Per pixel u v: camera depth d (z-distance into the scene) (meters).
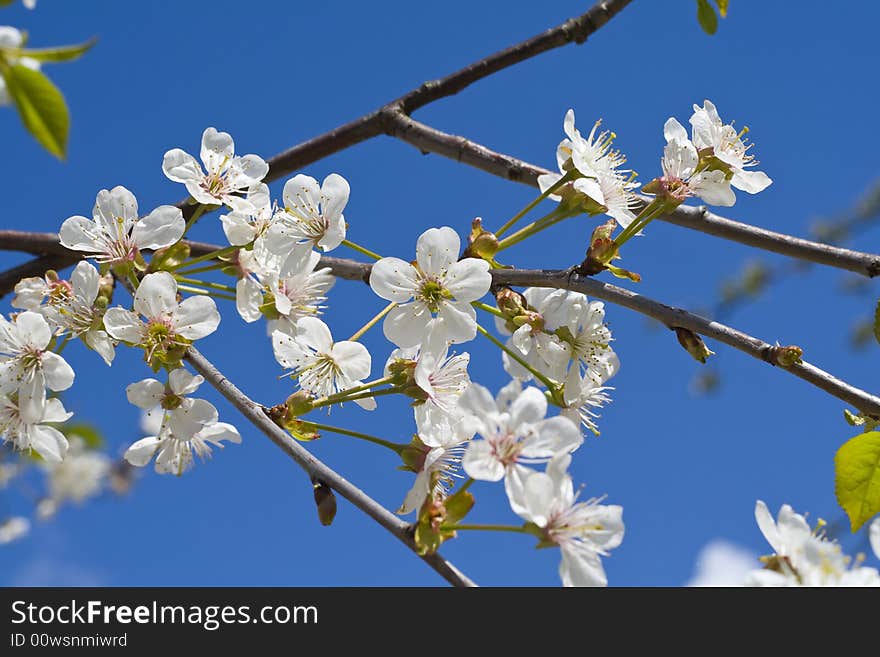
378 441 0.73
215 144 0.77
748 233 0.75
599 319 0.76
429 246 0.74
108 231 0.75
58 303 0.75
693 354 0.72
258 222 0.76
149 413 0.75
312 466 0.71
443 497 0.72
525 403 0.71
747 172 0.75
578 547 0.70
